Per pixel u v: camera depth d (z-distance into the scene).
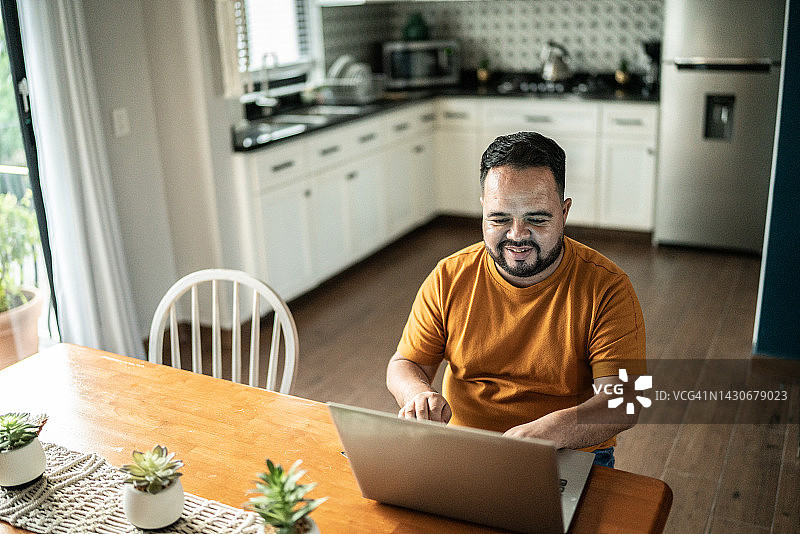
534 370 1.61
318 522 1.26
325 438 1.51
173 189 3.62
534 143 1.47
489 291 1.63
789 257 3.02
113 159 3.37
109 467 1.43
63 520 1.29
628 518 1.23
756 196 4.42
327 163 4.12
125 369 1.84
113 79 3.32
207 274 1.99
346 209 4.36
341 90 4.87
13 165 3.04
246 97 4.39
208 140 3.45
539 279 1.58
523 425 1.42
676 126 4.49
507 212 1.47
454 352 1.68
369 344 3.60
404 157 4.93
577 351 1.59
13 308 3.14
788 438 2.69
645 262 4.52
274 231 3.79
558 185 1.48
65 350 1.96
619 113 4.67
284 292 3.92
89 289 3.17
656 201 4.71
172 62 3.40
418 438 1.16
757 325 3.16
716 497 2.38
